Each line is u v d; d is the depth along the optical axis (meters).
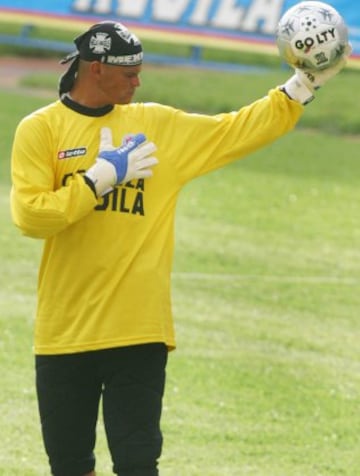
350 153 48.59
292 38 14.84
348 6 53.09
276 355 24.92
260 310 28.41
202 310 28.09
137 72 14.64
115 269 14.58
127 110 14.91
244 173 43.47
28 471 18.14
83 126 14.62
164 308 14.77
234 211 38.28
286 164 45.69
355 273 32.25
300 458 19.17
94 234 14.55
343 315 28.34
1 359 23.55
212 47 58.91
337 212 38.94
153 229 14.77
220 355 24.66
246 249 34.03
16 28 64.50
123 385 14.62
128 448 14.53
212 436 20.00
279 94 15.09
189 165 15.01
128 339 14.53
